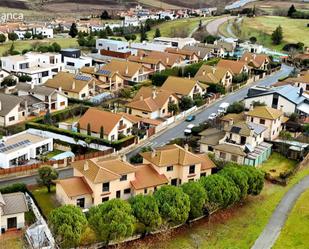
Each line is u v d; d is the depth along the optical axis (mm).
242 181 71500
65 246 58781
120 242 62688
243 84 143125
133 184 72875
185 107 117750
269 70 160125
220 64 152000
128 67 143750
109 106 119375
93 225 60719
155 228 63375
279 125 101750
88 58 164625
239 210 72875
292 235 66938
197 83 125812
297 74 146875
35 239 60344
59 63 154625
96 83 133500
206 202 67562
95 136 95688
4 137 90625
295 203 75625
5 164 84500
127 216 60812
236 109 112250
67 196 69125
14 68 139750
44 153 91188
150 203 63312
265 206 74438
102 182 69812
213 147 89438
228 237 66062
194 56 172000
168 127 106250
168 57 162375
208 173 80812
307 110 110812
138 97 117125
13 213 63719
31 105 113250
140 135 97625
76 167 74375
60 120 109125
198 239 64688
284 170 87062
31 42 194375
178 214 64000
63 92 125000
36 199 72812
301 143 95812
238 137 89750
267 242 65062
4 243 61156
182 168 77250
